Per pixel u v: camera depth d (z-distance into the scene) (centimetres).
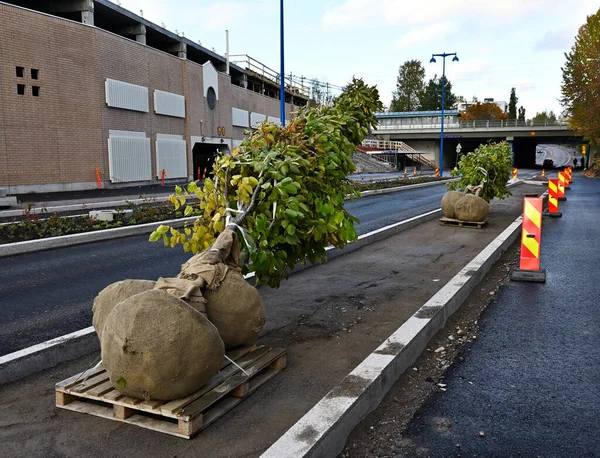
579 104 6325
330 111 622
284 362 465
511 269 927
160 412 343
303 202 521
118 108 2959
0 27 2288
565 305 707
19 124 2392
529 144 9869
